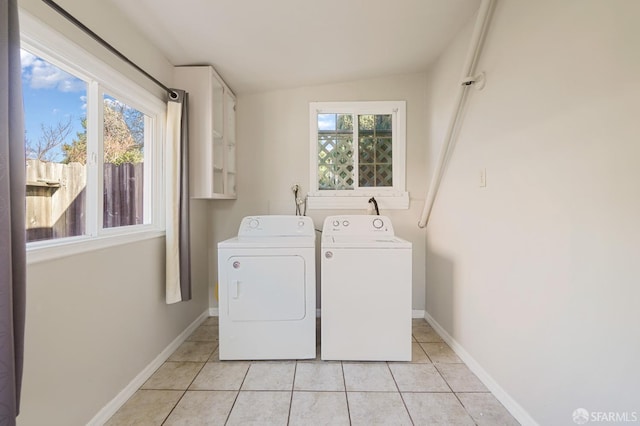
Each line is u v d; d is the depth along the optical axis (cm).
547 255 131
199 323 272
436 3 179
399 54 243
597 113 108
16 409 95
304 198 293
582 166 114
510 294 156
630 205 97
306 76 267
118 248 161
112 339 155
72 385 130
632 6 96
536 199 138
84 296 137
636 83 95
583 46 113
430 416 152
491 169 173
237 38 200
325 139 298
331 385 178
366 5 176
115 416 152
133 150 188
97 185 150
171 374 191
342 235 241
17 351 96
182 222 216
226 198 266
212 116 236
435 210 259
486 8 168
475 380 183
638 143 95
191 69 234
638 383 95
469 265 198
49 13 120
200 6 165
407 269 204
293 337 208
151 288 193
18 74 95
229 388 176
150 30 186
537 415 136
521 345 147
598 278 108
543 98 133
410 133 287
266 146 293
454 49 221
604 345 106
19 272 96
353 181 299
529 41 142
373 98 287
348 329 204
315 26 193
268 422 148
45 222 126
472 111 194
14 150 95
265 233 239
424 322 278
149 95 192
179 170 214
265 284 208
